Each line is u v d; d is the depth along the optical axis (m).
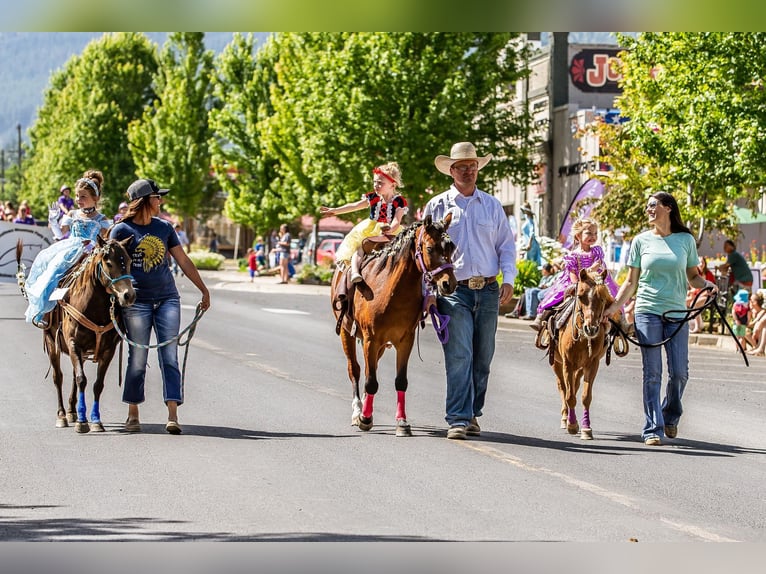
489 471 11.45
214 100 86.00
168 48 85.81
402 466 11.59
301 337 25.17
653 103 32.56
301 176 58.47
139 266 13.36
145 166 85.38
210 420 14.35
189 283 48.38
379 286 13.26
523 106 49.72
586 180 46.06
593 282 13.23
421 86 44.44
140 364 13.42
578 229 14.12
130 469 11.26
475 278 13.28
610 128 37.81
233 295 40.28
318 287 46.47
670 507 10.06
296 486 10.57
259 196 67.88
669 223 13.60
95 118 96.06
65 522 9.16
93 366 19.19
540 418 15.19
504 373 20.08
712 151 29.48
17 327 25.45
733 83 28.80
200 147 84.75
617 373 20.84
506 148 49.06
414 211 45.34
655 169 35.91
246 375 18.58
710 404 17.27
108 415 14.65
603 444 13.30
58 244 14.09
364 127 44.69
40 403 15.49
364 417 13.72
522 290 33.69
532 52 51.69
